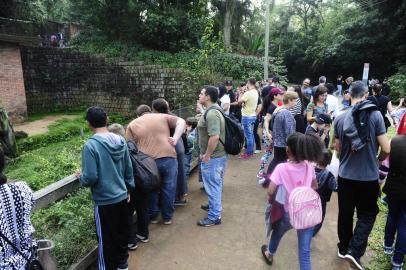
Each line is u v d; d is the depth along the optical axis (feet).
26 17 66.64
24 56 60.49
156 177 12.39
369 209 11.36
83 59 62.13
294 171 10.03
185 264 12.09
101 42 68.23
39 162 27.40
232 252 12.87
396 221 11.96
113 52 63.72
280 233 11.14
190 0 67.36
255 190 19.31
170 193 14.56
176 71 53.78
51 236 11.23
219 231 14.48
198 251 12.92
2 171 6.86
